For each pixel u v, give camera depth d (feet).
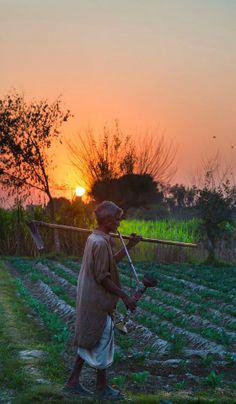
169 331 48.91
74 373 28.78
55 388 29.55
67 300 63.10
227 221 121.19
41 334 44.75
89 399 27.78
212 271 108.47
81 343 28.14
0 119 136.46
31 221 29.35
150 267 110.73
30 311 56.95
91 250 28.22
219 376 32.30
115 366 35.27
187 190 148.46
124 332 28.30
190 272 103.35
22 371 32.40
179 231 134.51
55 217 137.80
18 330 45.70
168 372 34.60
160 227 138.92
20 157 136.56
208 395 30.07
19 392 29.37
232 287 81.25
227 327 51.39
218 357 38.52
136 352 37.76
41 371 32.91
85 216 137.69
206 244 131.03
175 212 151.33
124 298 27.86
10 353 36.94
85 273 28.37
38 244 28.89
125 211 159.43
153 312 56.70
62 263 116.88
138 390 30.73
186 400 28.07
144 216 171.83
